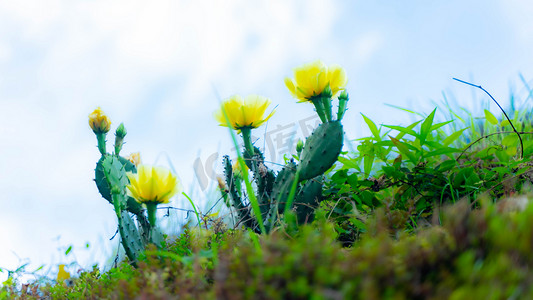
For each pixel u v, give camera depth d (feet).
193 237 2.96
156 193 2.93
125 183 3.09
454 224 2.12
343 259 2.19
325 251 2.05
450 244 2.13
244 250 2.21
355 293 1.80
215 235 3.06
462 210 2.19
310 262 1.96
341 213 3.31
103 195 3.19
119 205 3.01
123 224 3.01
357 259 2.03
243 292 1.98
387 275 1.87
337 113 3.22
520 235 1.99
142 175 2.92
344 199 3.39
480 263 1.98
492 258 1.98
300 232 2.72
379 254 1.93
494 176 3.34
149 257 2.71
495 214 2.17
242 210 3.34
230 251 2.57
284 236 2.75
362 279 1.83
